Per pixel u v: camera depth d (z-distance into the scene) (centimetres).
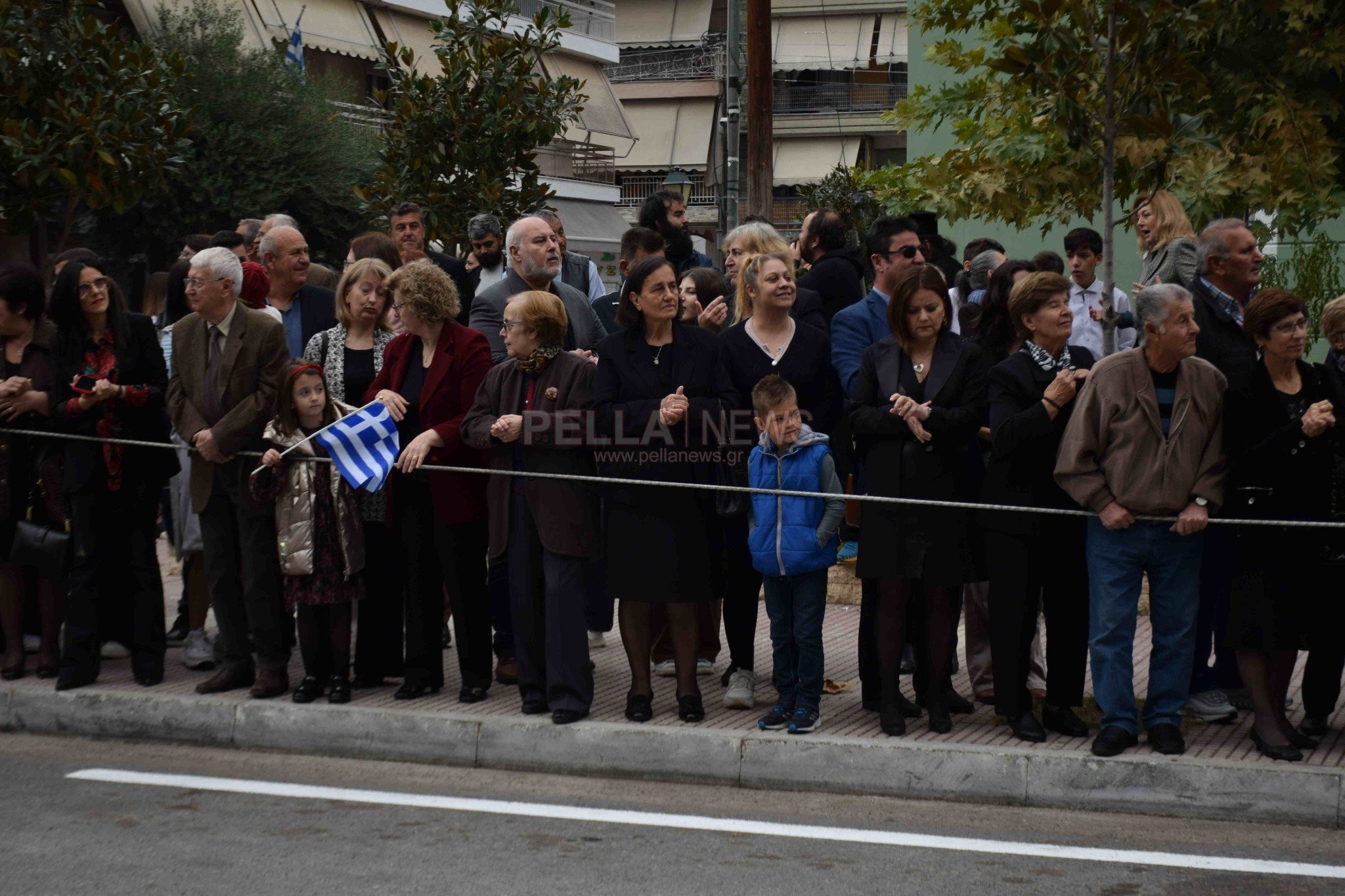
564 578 612
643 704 620
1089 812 546
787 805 554
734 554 663
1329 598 573
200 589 732
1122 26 743
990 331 625
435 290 655
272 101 2641
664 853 489
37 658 741
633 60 5156
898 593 594
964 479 608
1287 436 554
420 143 1277
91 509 672
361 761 619
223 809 537
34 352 704
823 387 673
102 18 2670
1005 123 1066
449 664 742
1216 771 536
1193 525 554
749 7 1600
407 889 451
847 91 5247
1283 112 1034
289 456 637
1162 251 715
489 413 638
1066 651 593
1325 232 1385
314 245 2728
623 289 627
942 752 562
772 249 758
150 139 1173
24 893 444
